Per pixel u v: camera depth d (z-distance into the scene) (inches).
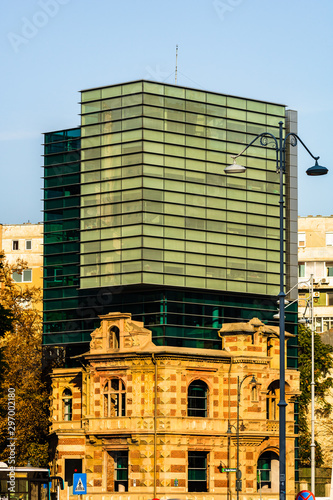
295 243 6210.6
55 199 6141.7
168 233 5664.4
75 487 3922.2
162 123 5733.3
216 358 5442.9
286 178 6245.1
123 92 5762.8
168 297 5600.4
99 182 5797.2
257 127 6087.6
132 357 5310.0
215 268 5777.6
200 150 5831.7
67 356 5984.3
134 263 5595.5
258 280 5959.6
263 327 5644.7
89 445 5428.2
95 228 5777.6
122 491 5310.0
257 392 5541.3
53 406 5812.0
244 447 5442.9
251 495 5413.4
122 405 5354.3
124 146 5718.5
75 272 6018.7
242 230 5930.1
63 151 6127.0
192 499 5226.4
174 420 5231.3
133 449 5255.9
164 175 5703.7
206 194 5816.9
